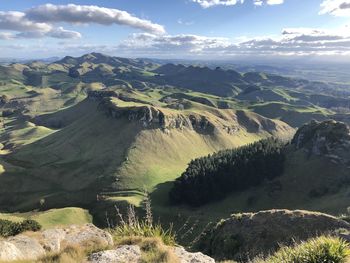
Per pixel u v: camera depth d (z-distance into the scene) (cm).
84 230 1770
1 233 2148
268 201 14125
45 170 18550
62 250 1339
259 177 15462
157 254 1255
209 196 14762
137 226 1512
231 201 14638
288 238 4044
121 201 13725
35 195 16262
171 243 1461
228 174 15225
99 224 12975
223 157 16500
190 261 1295
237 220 4803
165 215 13075
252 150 16550
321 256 1152
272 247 3962
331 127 16112
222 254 4247
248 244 4222
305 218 4334
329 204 11425
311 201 13288
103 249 1339
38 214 12794
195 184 14562
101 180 17200
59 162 19838
